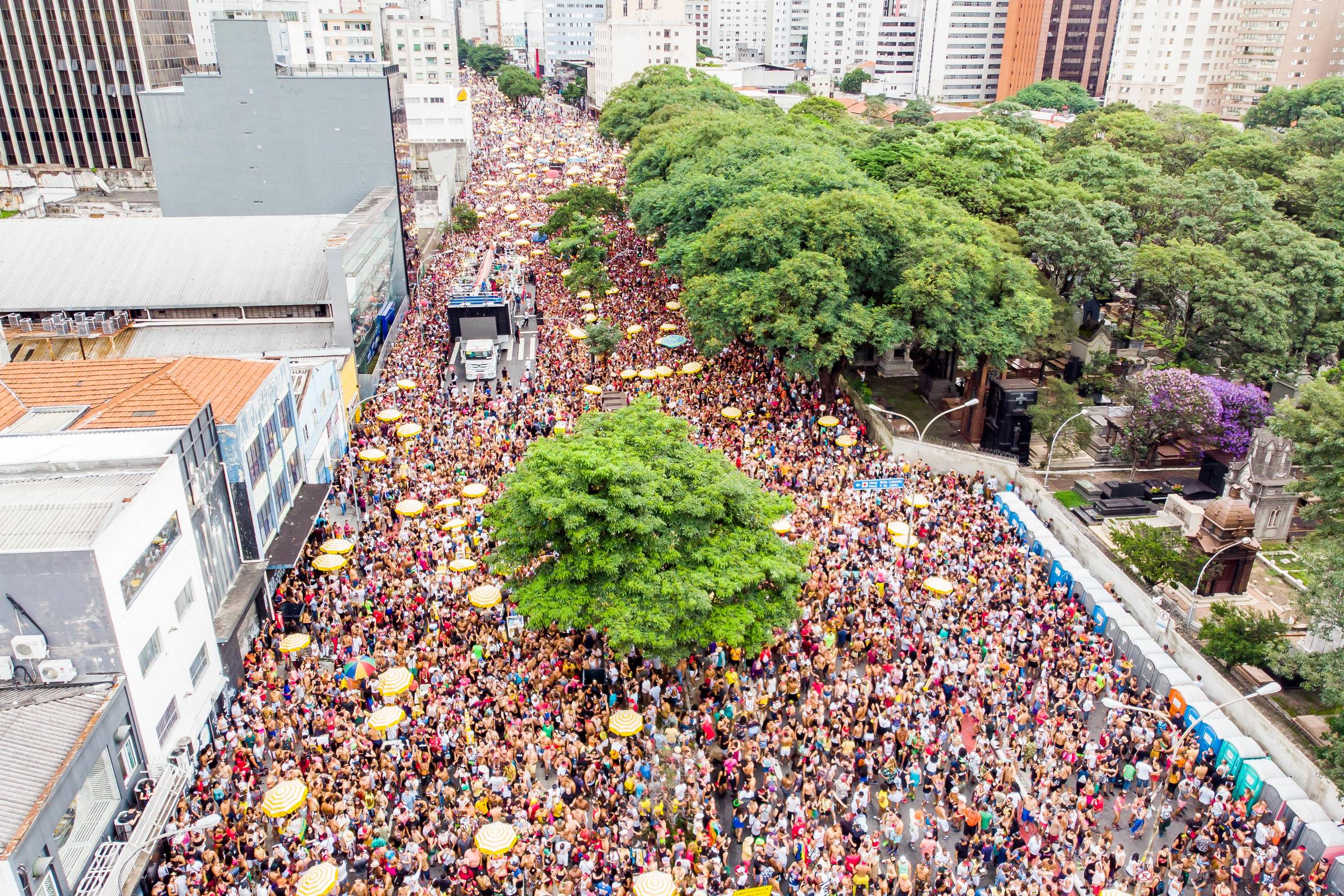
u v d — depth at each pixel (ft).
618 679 131.95
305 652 135.74
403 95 310.65
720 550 128.98
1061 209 256.73
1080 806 111.86
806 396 228.43
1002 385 210.59
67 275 235.40
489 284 322.34
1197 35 653.71
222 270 239.71
